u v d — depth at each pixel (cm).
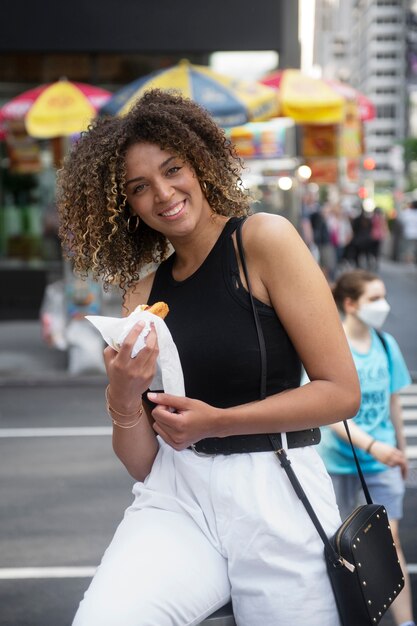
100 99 1312
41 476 761
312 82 1297
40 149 1756
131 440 261
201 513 251
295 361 255
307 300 244
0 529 624
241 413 239
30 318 1828
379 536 255
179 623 238
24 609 493
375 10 19425
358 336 455
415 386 1207
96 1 1650
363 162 3741
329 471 444
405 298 2241
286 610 242
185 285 258
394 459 431
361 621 242
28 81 1706
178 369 241
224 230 256
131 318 236
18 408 1055
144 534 249
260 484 246
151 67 1692
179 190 252
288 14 1636
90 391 1156
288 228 251
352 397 246
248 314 250
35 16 1650
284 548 242
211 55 1672
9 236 1819
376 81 19238
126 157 252
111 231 264
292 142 1575
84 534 612
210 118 264
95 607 232
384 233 3916
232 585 247
